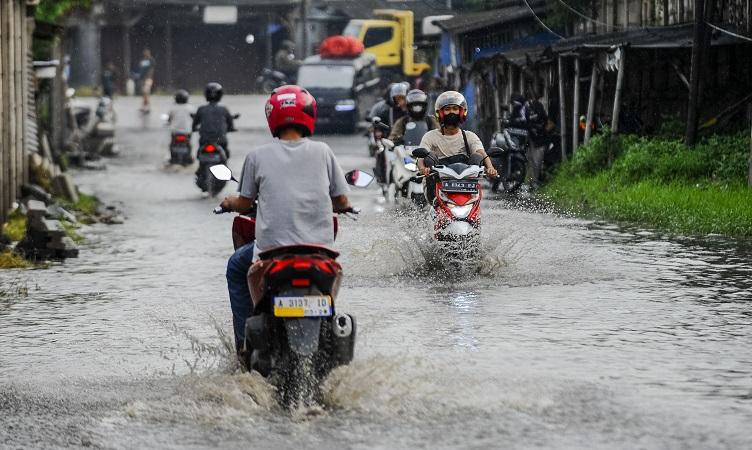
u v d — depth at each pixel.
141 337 22.34
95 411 16.72
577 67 59.34
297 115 17.50
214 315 24.66
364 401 16.69
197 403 16.83
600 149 55.66
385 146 51.19
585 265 30.83
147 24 162.12
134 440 15.18
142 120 123.06
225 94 164.00
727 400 16.92
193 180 66.50
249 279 17.05
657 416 16.05
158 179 67.25
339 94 109.19
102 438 15.30
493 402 16.75
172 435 15.36
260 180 17.20
